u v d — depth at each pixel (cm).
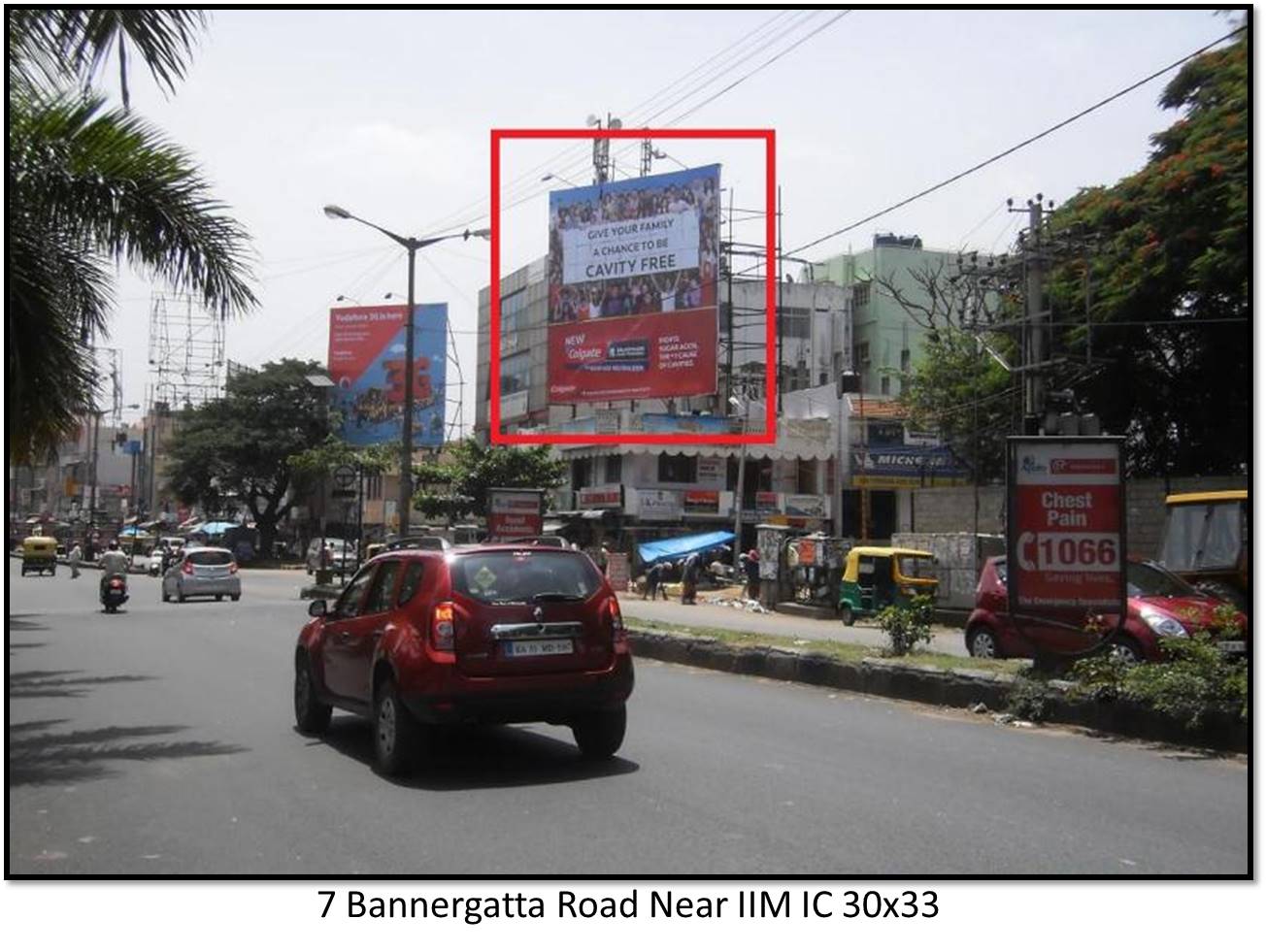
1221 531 1819
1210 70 2552
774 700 1270
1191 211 2462
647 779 841
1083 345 2756
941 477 4362
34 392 1234
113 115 1240
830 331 5622
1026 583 1100
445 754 953
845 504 4438
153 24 1035
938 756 920
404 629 868
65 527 8681
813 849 650
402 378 6444
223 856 654
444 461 6222
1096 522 1087
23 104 1155
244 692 1389
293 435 6869
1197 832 679
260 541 7212
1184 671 976
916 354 5538
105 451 9925
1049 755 920
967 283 3459
